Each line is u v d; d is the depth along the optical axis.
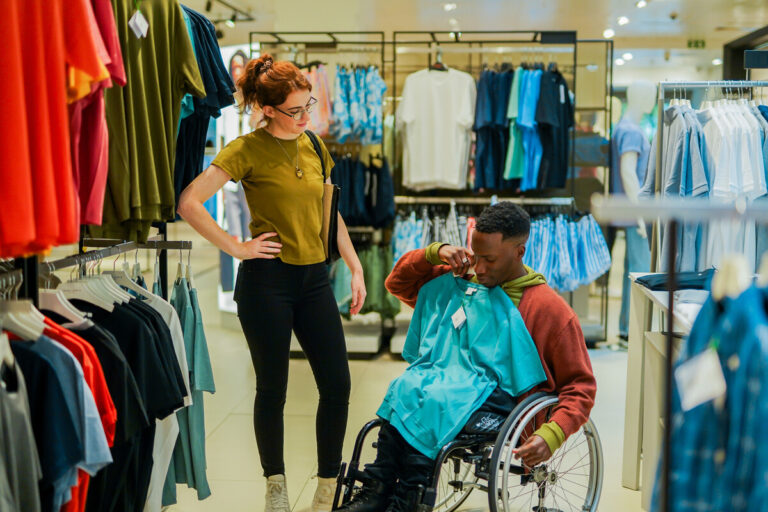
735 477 1.38
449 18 7.61
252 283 2.67
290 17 6.46
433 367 2.45
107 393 1.97
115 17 2.21
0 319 1.79
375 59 6.07
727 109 3.83
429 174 5.51
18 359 1.77
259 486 3.22
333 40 5.59
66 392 1.80
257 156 2.64
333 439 2.84
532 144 5.41
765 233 3.72
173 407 2.33
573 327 2.36
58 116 1.75
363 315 5.69
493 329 2.42
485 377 2.36
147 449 2.37
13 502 1.65
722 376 1.43
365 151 5.88
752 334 1.38
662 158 3.66
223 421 4.09
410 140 5.51
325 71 5.38
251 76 2.62
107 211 2.27
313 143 2.79
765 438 1.31
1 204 1.65
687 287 3.02
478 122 5.40
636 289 3.15
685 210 1.34
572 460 3.45
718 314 1.48
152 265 8.65
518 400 2.38
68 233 1.77
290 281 2.69
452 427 2.23
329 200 2.80
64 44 1.79
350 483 2.41
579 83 6.05
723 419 1.42
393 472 2.36
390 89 6.12
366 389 4.63
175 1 2.46
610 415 4.12
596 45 6.08
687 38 8.35
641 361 3.15
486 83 5.39
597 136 6.02
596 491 2.59
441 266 2.72
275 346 2.70
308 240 2.71
